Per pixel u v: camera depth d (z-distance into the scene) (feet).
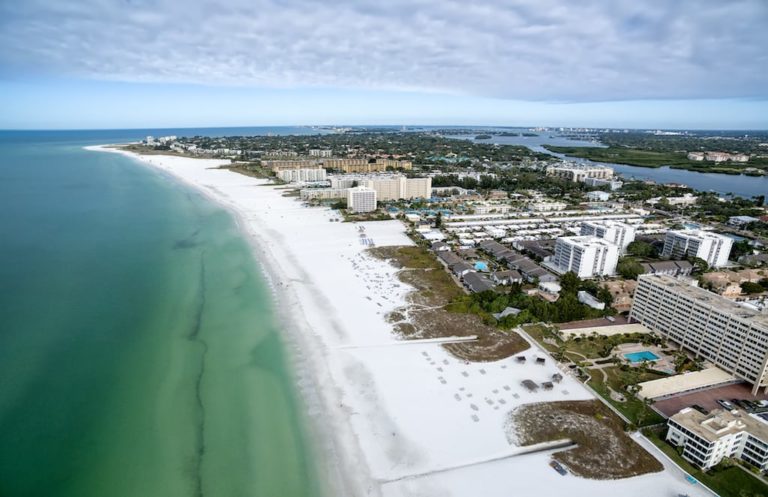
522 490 265.95
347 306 504.02
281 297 522.06
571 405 341.41
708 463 282.97
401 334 442.91
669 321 438.40
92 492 259.60
